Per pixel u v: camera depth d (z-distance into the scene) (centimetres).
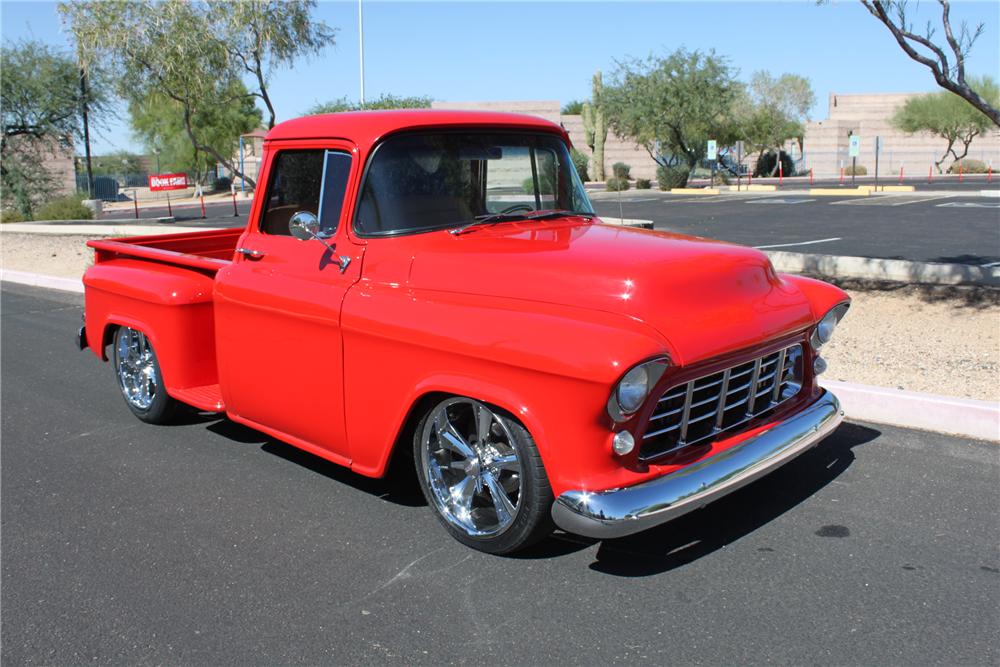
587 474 318
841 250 1280
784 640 299
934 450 471
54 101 2712
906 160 5569
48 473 494
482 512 380
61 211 2600
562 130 464
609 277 336
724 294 355
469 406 367
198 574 366
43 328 946
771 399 385
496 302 350
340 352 396
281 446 530
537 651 300
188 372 517
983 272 862
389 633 315
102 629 327
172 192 5356
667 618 316
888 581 337
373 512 423
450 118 417
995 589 328
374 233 396
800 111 5125
